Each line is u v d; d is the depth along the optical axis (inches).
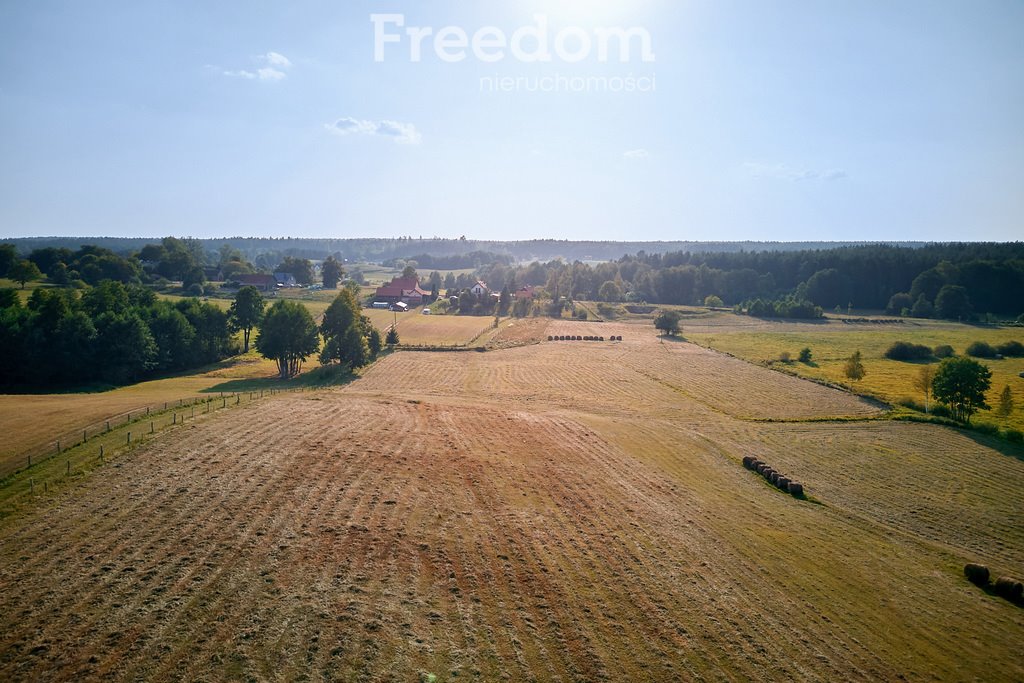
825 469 1834.4
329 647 778.8
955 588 1146.7
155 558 949.8
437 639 820.6
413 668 757.9
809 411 2561.5
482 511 1245.7
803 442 2096.5
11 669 695.7
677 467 1723.7
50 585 859.4
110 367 2925.7
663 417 2433.6
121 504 1123.3
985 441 2128.4
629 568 1066.1
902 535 1389.0
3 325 2765.7
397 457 1521.9
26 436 1477.6
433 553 1047.0
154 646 753.6
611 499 1393.9
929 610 1050.1
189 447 1455.5
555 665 790.5
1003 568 1269.7
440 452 1605.6
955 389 2400.3
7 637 749.3
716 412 2546.8
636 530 1230.9
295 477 1321.4
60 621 784.9
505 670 772.0
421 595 920.3
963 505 1605.6
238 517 1107.3
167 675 705.6
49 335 2864.2
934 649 930.1
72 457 1332.4
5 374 2780.5
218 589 882.1
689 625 912.3
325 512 1160.2
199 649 754.2
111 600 836.0
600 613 918.4
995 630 1004.6
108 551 960.3
